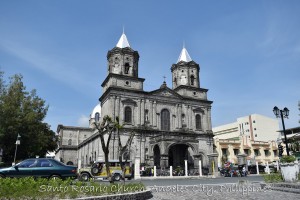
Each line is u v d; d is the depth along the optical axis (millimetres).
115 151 44750
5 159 44281
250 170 46312
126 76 50625
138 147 47531
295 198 12953
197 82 58625
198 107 56562
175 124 53312
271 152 72938
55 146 54750
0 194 9977
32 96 44562
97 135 50969
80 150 71312
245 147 69438
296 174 17531
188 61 59781
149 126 50125
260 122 94812
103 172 31250
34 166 17922
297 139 37906
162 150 44875
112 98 48281
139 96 50812
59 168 18078
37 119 43188
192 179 33219
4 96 40625
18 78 43625
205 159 53875
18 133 38938
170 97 53969
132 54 52844
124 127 47375
